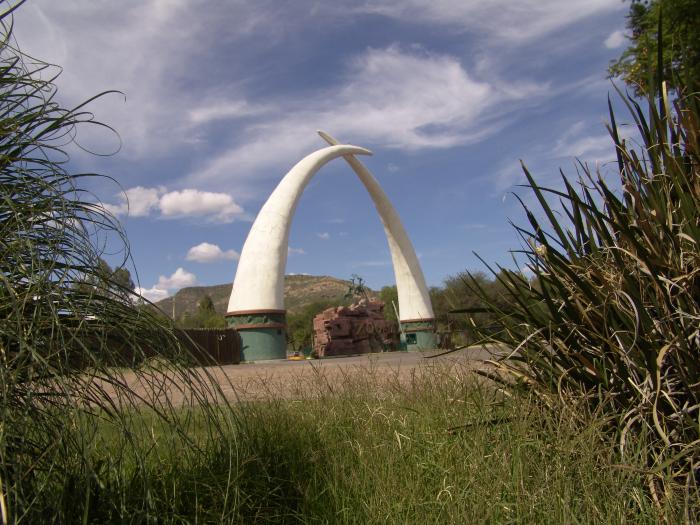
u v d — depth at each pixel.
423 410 3.61
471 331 3.32
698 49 8.31
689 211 2.50
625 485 2.15
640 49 8.41
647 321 2.46
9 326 1.87
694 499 2.13
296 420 3.88
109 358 2.12
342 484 2.89
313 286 166.62
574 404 2.59
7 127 2.11
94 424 1.98
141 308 2.25
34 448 2.06
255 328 31.22
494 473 2.49
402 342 44.47
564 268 2.70
